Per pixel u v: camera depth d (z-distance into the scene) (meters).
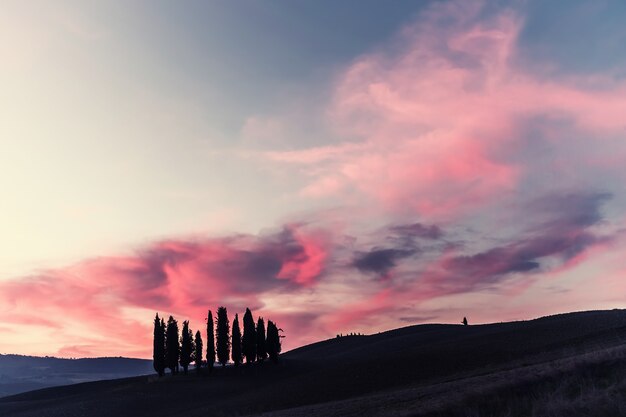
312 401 59.59
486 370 52.84
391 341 144.38
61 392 121.94
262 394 73.50
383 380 64.31
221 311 114.12
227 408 65.94
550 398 24.78
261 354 115.69
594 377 27.75
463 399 28.12
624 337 52.44
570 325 78.62
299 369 106.75
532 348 62.44
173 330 113.38
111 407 80.25
